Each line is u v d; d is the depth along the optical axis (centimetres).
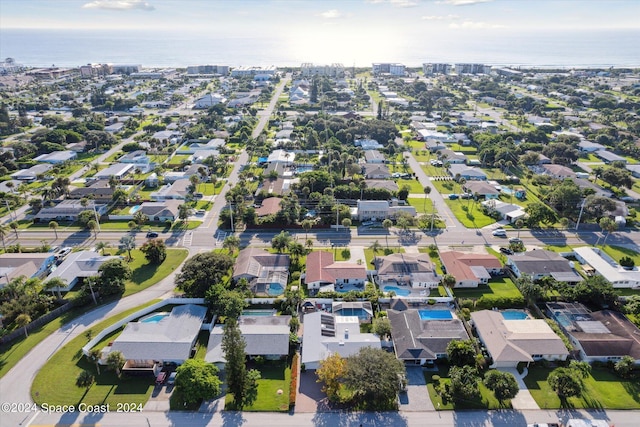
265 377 10112
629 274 13738
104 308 12481
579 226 17525
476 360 10238
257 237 16788
